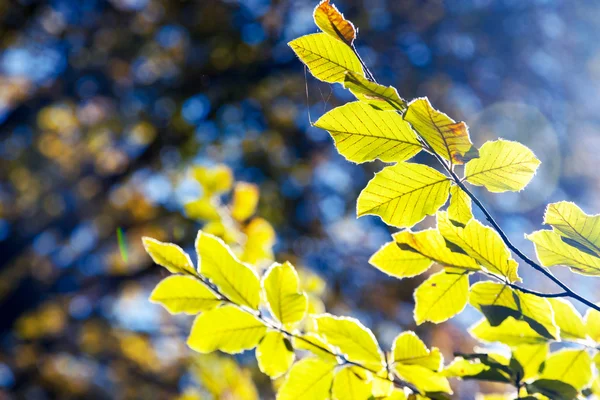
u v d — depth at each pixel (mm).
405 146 898
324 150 7434
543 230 985
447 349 5730
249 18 7605
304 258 6684
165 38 7734
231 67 7652
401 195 932
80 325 6715
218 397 1877
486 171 907
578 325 1163
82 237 7477
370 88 849
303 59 912
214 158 7293
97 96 7715
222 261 1126
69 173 7711
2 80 7863
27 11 7285
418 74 7531
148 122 7613
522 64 7641
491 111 7133
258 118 7621
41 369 6578
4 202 7402
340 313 6500
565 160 7273
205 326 1121
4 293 6879
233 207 1988
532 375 1168
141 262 7109
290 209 7078
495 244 986
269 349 1139
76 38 7613
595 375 1162
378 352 1138
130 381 6418
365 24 7430
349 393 1131
